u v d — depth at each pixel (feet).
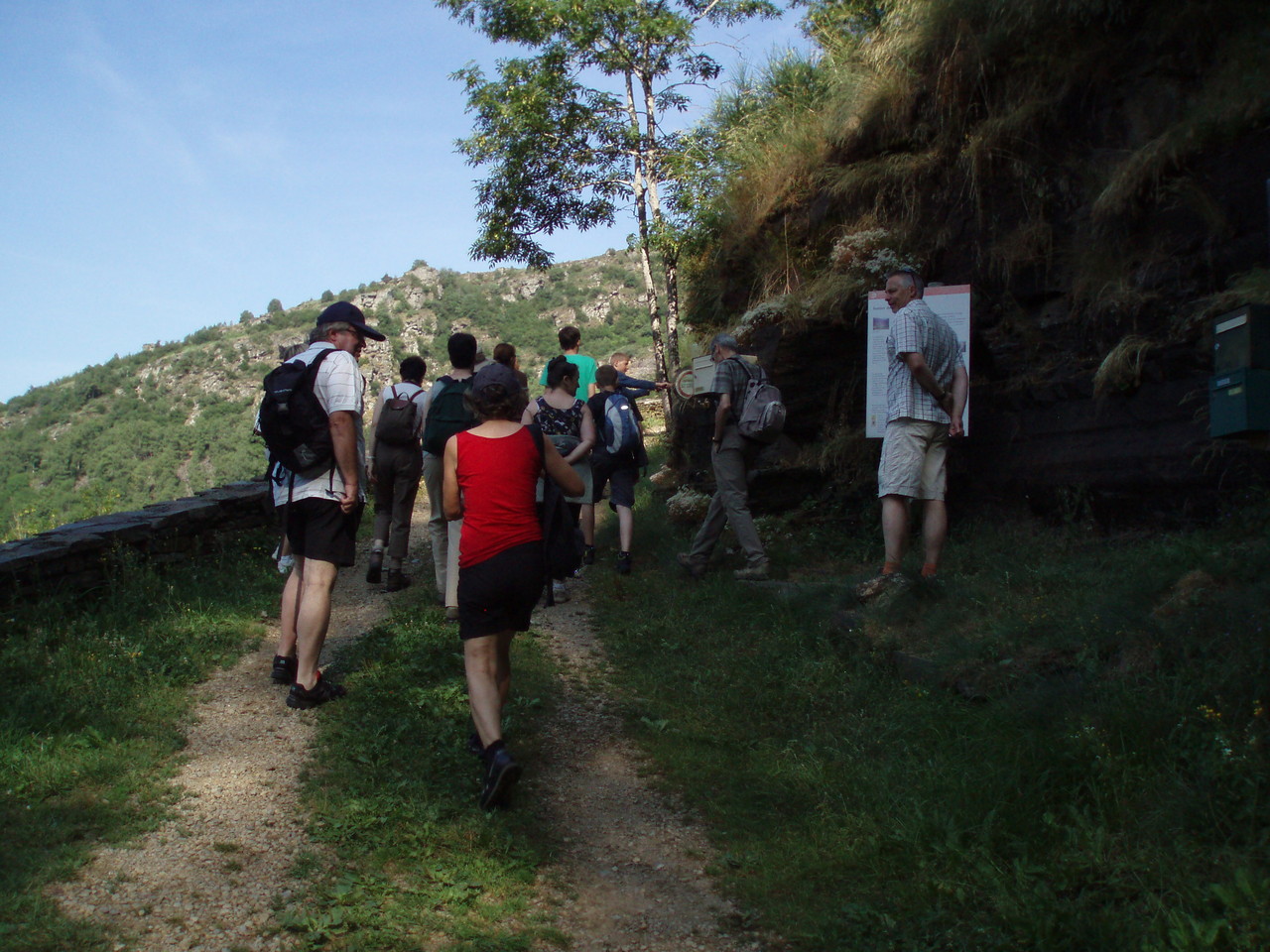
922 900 9.98
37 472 470.80
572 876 11.15
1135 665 12.40
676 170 37.65
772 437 22.34
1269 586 12.14
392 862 10.92
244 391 560.20
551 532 12.85
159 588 20.58
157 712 14.60
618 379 30.60
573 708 16.16
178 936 9.27
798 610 19.24
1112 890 9.39
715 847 11.86
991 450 22.52
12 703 13.60
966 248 23.86
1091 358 19.90
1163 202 18.48
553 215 42.32
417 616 19.93
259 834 11.34
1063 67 21.42
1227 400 13.39
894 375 18.28
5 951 8.67
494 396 13.15
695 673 17.22
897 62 26.20
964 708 13.42
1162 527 17.74
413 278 621.31
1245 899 8.35
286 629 16.37
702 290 37.11
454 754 13.52
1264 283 15.55
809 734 14.39
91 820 11.25
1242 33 18.19
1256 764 9.80
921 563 19.39
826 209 28.60
